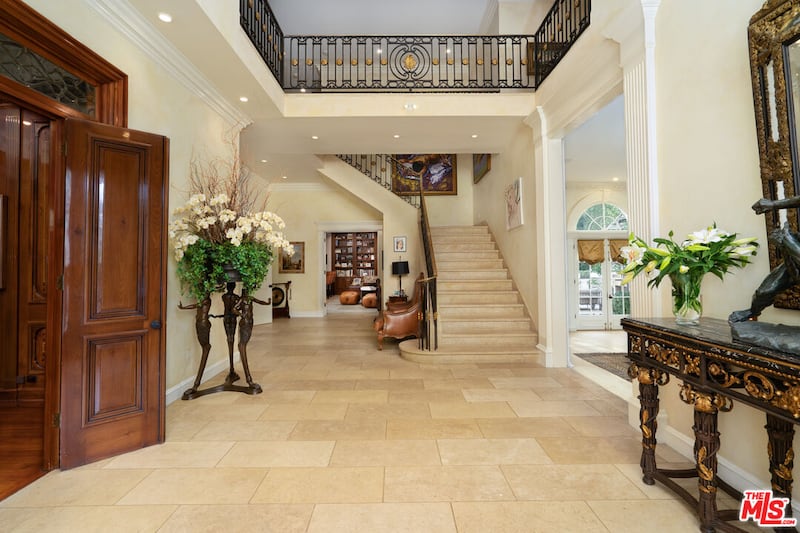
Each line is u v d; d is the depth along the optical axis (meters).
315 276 9.70
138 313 2.57
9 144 3.27
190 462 2.35
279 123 4.95
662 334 1.84
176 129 3.49
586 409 3.24
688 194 2.34
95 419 2.37
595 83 3.48
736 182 2.03
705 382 1.60
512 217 6.03
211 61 3.47
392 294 8.23
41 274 3.32
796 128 1.70
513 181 5.83
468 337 5.24
